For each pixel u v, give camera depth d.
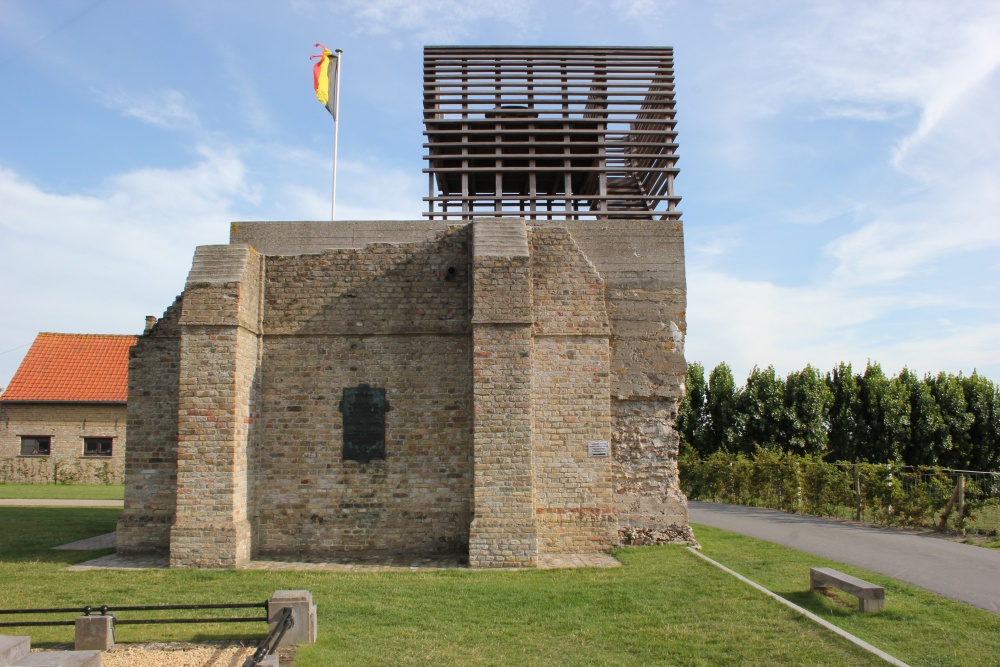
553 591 10.71
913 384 29.69
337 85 17.39
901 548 13.88
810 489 21.39
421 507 13.82
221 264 13.33
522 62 17.44
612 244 14.91
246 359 13.40
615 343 14.61
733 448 32.22
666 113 17.14
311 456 13.92
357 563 12.93
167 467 14.16
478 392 13.00
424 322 14.16
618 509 14.27
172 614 9.58
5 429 35.75
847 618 9.02
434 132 16.64
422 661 7.75
